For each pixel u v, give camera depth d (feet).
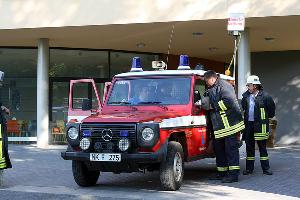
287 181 35.24
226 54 79.05
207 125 36.11
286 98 74.79
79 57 72.64
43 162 47.09
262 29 58.03
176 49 73.46
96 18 56.59
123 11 55.67
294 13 49.85
